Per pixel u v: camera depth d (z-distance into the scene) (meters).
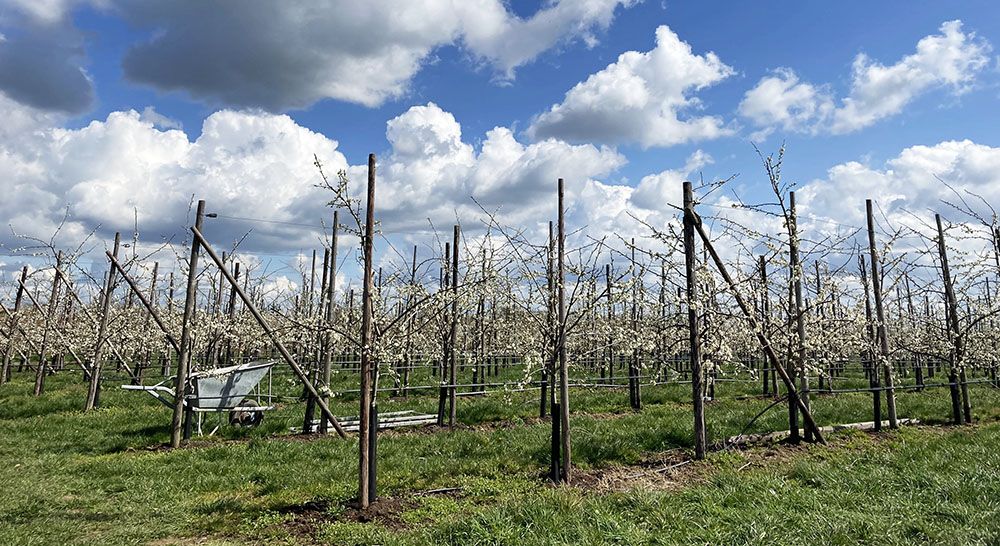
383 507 7.52
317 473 9.41
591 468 9.66
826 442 11.15
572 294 9.13
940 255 14.51
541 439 11.41
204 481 9.19
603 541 5.92
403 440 12.24
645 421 13.63
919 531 6.07
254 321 22.59
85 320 25.70
